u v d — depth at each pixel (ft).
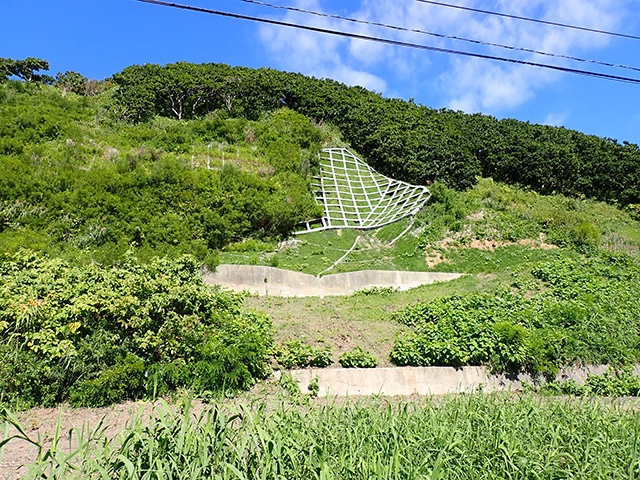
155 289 35.91
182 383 31.68
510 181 117.08
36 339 28.96
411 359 39.40
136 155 91.09
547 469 19.16
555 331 46.65
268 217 80.43
